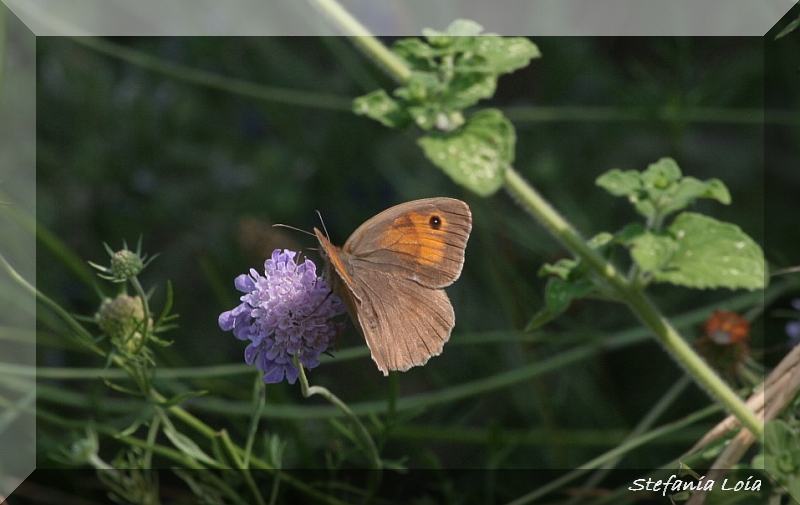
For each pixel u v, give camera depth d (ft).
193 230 1.95
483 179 1.27
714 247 1.27
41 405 1.67
